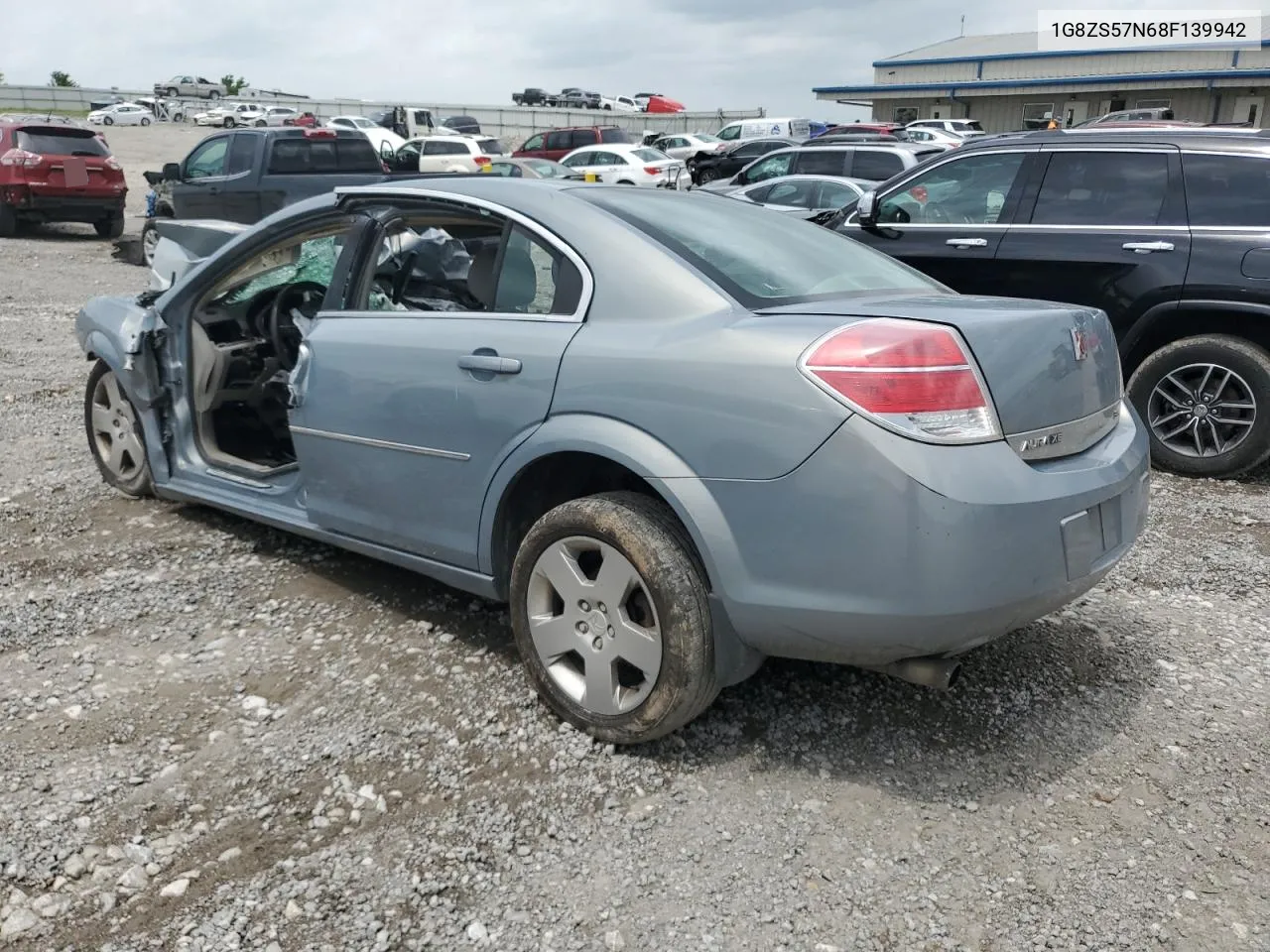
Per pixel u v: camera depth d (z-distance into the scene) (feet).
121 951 7.47
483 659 11.66
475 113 188.14
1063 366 9.30
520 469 10.23
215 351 15.21
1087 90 135.13
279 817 8.96
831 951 7.55
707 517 8.96
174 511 16.35
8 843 8.53
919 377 8.27
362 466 11.89
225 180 43.60
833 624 8.63
